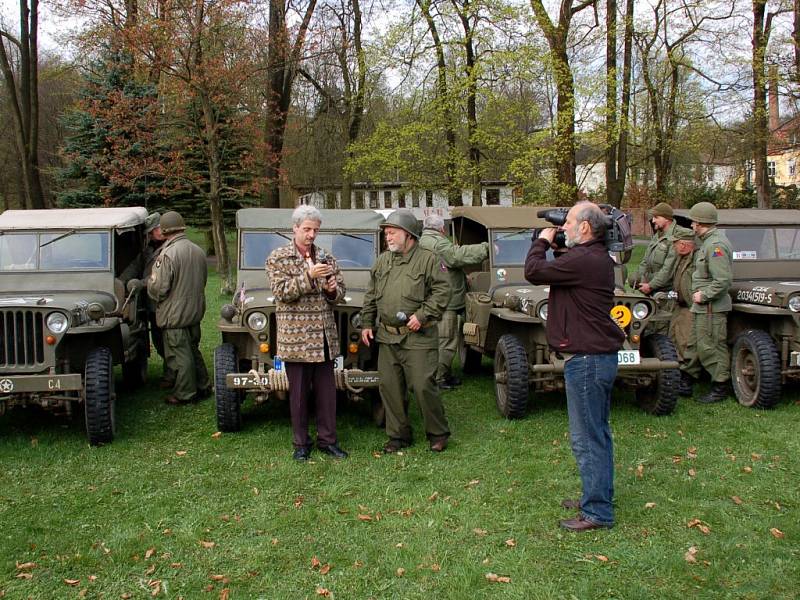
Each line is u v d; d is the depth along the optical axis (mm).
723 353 6547
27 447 5441
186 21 14094
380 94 21609
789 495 4383
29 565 3578
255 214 6770
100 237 6535
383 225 5105
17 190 35344
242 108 18344
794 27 18469
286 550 3762
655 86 25391
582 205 3945
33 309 5188
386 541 3846
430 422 5258
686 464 4941
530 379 5918
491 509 4234
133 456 5254
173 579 3477
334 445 5219
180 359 6594
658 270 7211
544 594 3273
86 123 20094
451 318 6949
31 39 24438
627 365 5703
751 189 27188
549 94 20078
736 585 3336
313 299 4938
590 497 3945
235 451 5348
